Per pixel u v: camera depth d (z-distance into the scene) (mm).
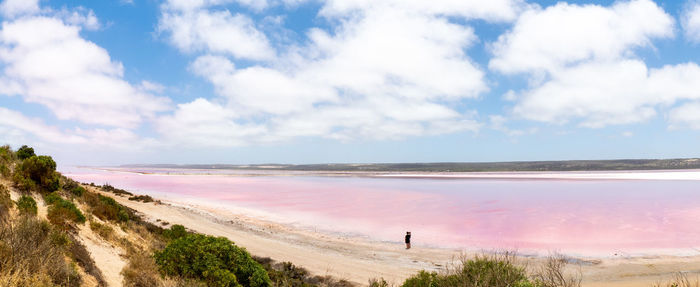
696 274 18203
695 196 53625
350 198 58188
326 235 29250
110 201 20922
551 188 73312
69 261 7730
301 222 35312
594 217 36312
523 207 44969
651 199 50594
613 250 23406
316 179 122688
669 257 21641
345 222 35438
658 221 33469
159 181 103125
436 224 34219
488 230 30891
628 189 67562
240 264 11391
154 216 32219
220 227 30547
